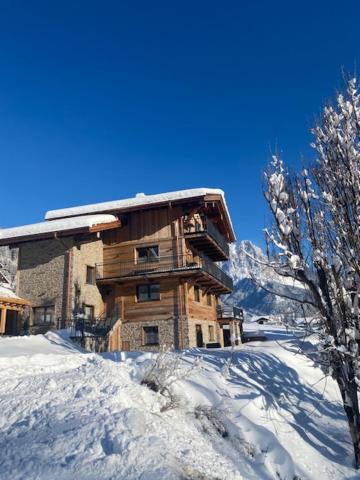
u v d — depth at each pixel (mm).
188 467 5078
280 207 8414
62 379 7387
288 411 9617
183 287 21250
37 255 21438
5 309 19359
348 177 7898
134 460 4828
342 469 7762
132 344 21281
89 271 21938
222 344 28031
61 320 19859
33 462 4703
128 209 22344
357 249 7730
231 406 8336
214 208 25109
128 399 6637
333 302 8172
